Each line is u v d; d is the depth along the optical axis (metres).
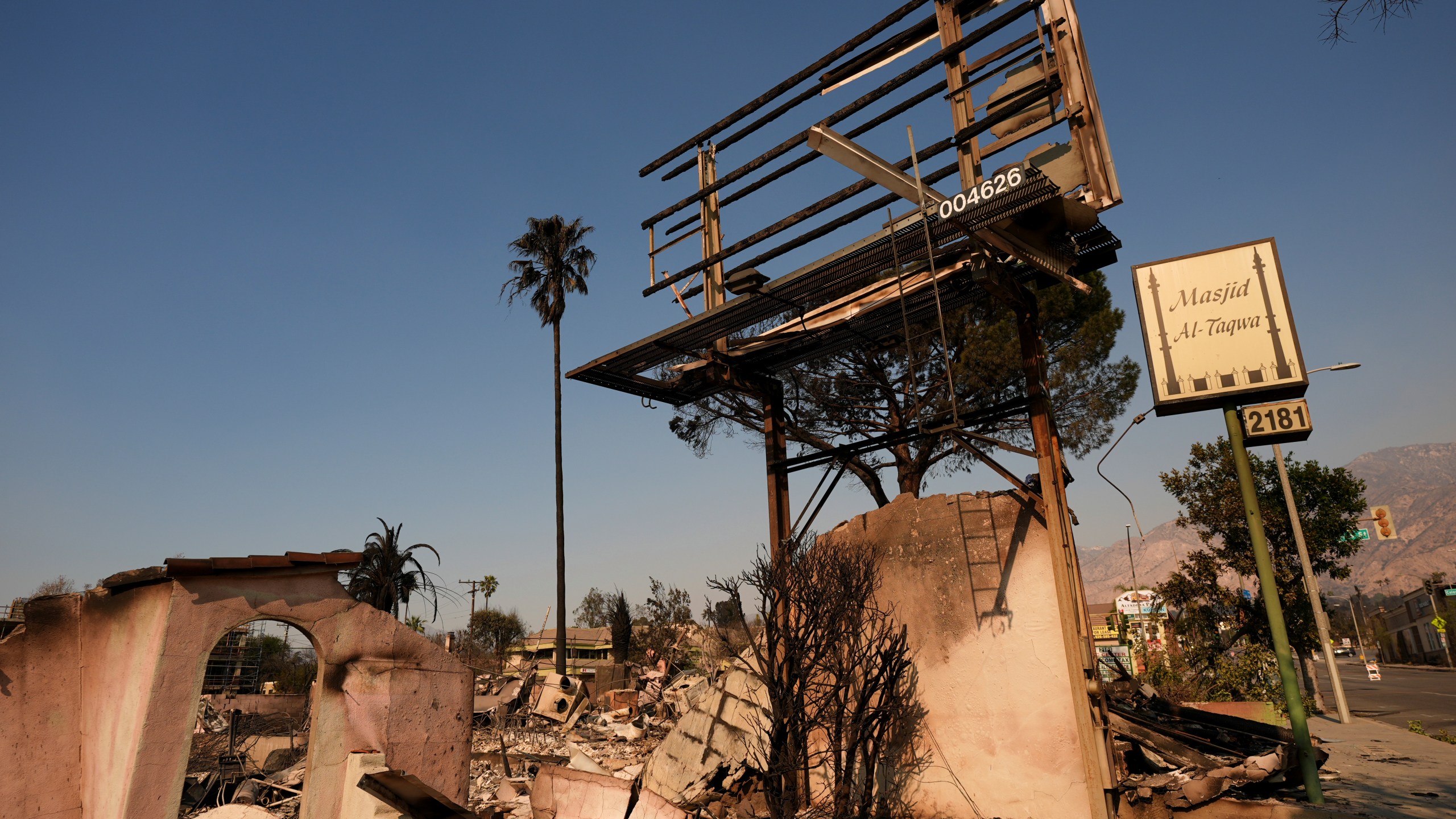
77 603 9.84
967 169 10.03
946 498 10.91
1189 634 22.12
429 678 10.80
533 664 30.08
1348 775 11.37
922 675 10.62
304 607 9.74
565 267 35.06
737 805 11.12
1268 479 23.00
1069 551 9.38
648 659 32.16
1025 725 9.63
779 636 9.98
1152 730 10.89
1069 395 17.17
